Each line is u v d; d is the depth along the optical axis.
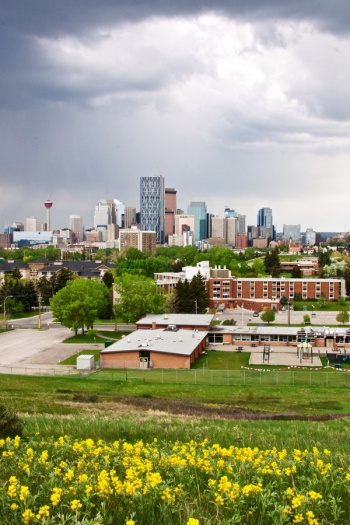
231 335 103.00
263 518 12.38
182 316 115.31
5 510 12.10
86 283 115.06
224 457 17.30
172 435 26.80
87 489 12.53
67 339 110.88
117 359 85.69
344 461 17.19
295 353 94.44
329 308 160.50
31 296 158.00
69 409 46.75
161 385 69.88
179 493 13.21
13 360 90.44
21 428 25.16
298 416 46.91
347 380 73.00
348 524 12.47
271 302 157.38
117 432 27.34
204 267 170.62
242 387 68.81
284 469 15.12
